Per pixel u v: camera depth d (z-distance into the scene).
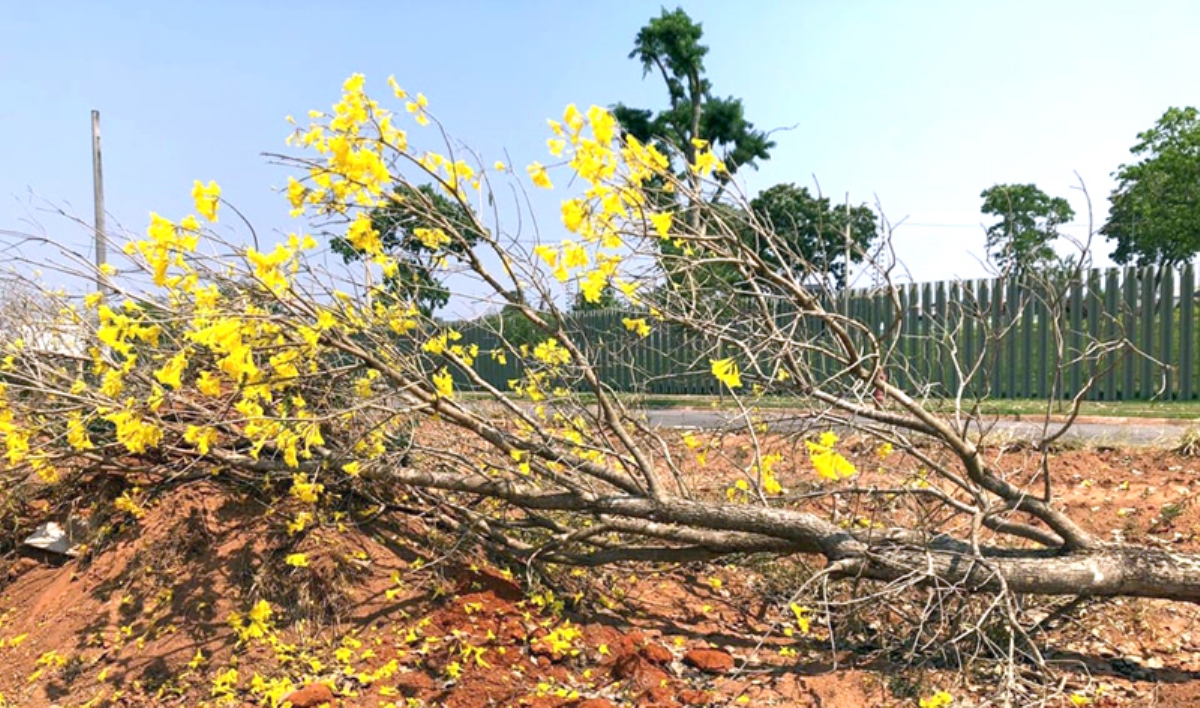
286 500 4.25
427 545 4.19
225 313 3.25
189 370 3.85
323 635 3.55
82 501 4.64
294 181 3.26
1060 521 3.32
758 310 3.70
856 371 3.44
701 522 3.71
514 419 4.46
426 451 4.09
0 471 4.45
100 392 3.74
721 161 3.19
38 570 4.53
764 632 3.80
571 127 2.85
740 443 6.16
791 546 3.67
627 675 3.24
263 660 3.38
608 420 3.89
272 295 3.35
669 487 4.91
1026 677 3.19
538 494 3.95
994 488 3.49
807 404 3.99
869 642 3.59
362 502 4.36
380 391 3.95
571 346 3.76
